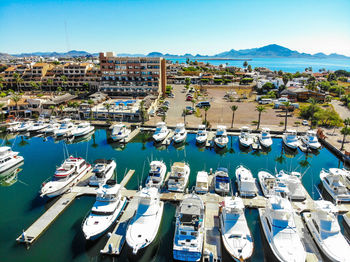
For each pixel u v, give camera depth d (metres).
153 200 29.11
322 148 57.56
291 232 25.28
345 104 97.81
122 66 111.81
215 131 66.00
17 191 38.03
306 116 78.94
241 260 22.91
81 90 126.00
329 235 25.81
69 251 25.91
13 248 26.16
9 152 48.47
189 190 36.97
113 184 32.19
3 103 79.81
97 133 68.38
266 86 124.19
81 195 35.56
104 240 27.25
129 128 70.81
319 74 197.38
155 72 110.75
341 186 35.78
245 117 79.50
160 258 25.25
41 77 129.38
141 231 26.03
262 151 55.44
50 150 55.94
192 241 24.61
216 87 145.75
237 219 27.14
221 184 35.91
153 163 39.22
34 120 76.56
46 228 28.86
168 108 91.81
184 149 55.91
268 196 34.09
